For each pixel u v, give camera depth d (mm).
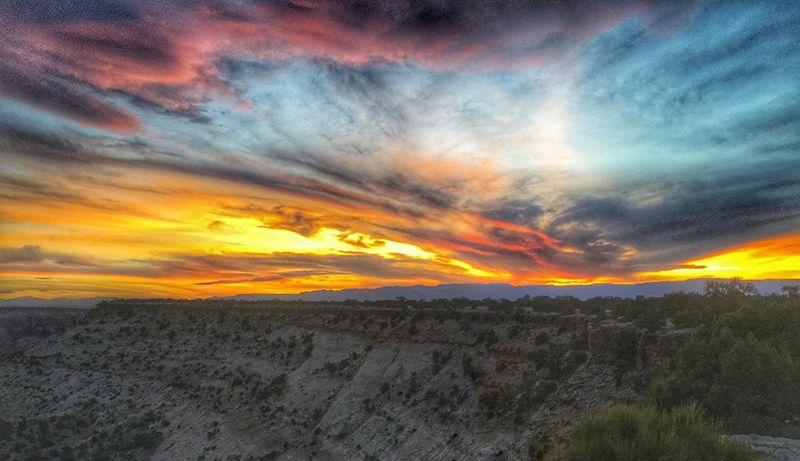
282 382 59531
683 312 32812
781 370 23250
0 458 59000
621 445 16641
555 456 20594
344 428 46188
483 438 34438
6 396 76250
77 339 93000
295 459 45469
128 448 57531
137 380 73938
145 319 95812
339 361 57219
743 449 16781
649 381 28797
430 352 48531
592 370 33062
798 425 21219
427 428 39719
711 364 25297
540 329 41438
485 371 41500
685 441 16656
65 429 64812
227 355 72688
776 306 28391
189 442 55719
